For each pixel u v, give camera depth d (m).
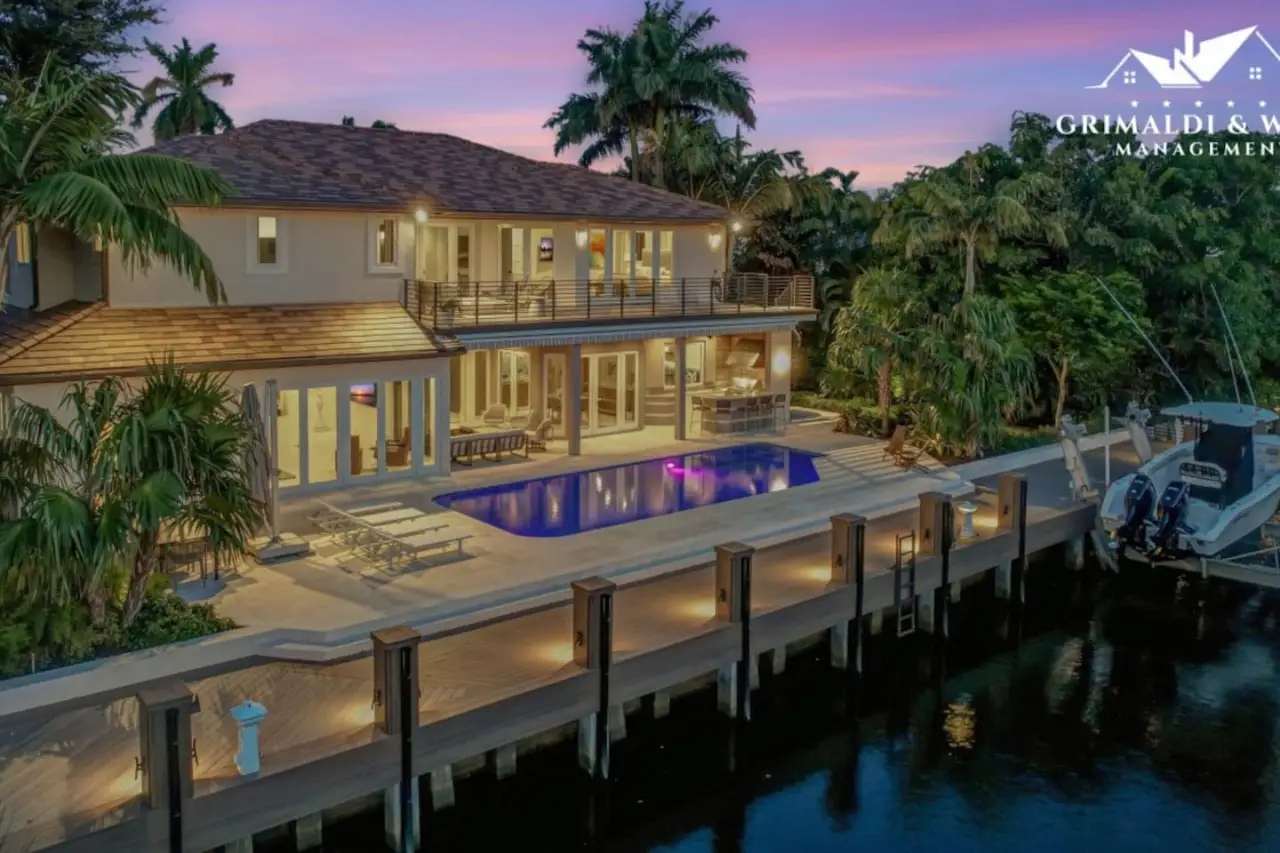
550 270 31.12
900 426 29.42
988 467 29.52
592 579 14.62
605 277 32.00
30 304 23.81
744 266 43.44
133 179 15.01
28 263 23.58
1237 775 15.32
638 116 47.31
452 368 30.38
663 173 45.69
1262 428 27.02
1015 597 21.77
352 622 16.16
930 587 19.73
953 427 29.56
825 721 17.20
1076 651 20.05
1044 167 41.16
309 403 23.89
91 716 13.34
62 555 13.62
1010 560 21.64
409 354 24.72
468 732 13.06
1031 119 41.97
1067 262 40.22
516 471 26.62
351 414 24.58
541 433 29.02
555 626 16.80
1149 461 25.17
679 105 46.94
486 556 19.72
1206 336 41.22
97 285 23.08
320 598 17.27
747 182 43.09
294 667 15.13
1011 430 34.62
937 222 34.84
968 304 30.41
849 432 33.22
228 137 30.42
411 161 31.86
